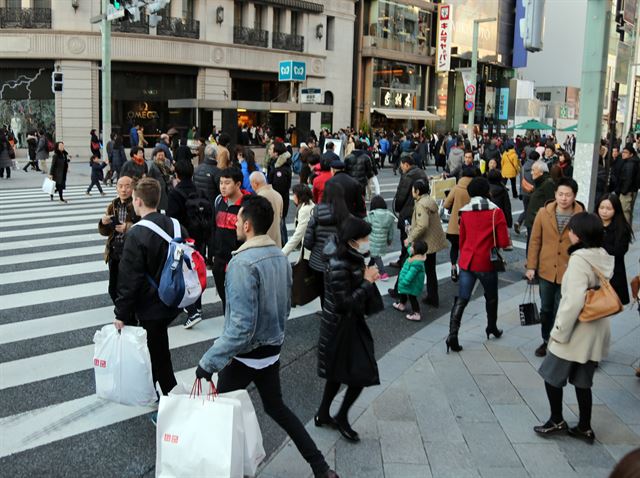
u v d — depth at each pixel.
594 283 4.45
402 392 5.56
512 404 5.32
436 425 4.93
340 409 4.70
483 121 62.44
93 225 13.54
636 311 8.24
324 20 40.62
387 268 10.35
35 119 31.34
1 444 4.62
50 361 6.18
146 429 4.90
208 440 3.36
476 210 6.53
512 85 66.00
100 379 4.53
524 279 10.12
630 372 6.11
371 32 46.19
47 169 25.95
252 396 5.56
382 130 41.75
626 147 12.89
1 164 22.81
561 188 6.18
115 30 30.61
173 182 9.73
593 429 4.87
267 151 16.44
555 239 6.27
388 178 26.19
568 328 4.46
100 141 30.86
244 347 3.78
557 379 4.61
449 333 6.64
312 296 6.78
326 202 6.53
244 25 36.22
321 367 4.61
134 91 32.25
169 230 4.69
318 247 6.54
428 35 51.56
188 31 32.97
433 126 53.81
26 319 7.40
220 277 6.95
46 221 13.93
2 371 5.92
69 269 9.75
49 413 5.12
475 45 29.47
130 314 4.55
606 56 7.00
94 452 4.54
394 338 7.18
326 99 41.94
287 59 38.38
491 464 4.36
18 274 9.38
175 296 4.57
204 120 33.16
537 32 7.27
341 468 4.30
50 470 4.29
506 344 6.84
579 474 4.23
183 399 3.45
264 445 4.71
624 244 6.35
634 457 1.60
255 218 3.88
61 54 30.25
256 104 27.78
